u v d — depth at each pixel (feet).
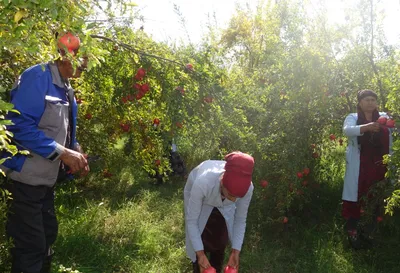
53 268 10.77
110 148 16.02
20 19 5.06
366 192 12.93
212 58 12.39
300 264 12.40
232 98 11.57
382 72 15.02
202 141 11.76
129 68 10.87
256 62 22.33
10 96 8.27
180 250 12.69
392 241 13.51
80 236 12.66
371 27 14.74
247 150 13.70
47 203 9.14
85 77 11.44
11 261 8.66
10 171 8.07
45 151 7.90
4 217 8.03
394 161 10.30
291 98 14.17
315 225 14.56
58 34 5.54
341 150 18.15
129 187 18.94
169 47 11.21
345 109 15.43
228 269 8.66
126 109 12.16
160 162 13.62
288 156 13.88
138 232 13.60
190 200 8.75
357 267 12.19
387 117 12.96
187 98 10.44
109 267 11.69
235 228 9.32
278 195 13.71
